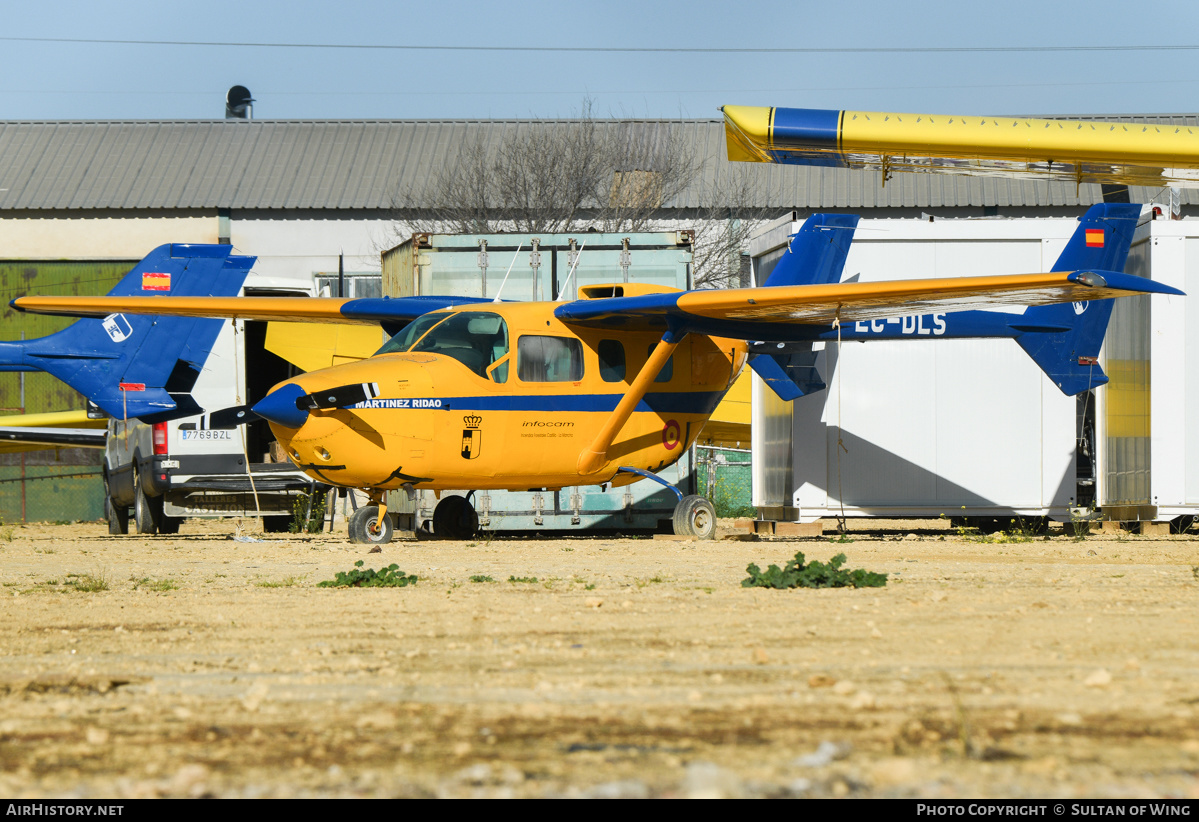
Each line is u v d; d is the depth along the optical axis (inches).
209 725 298.7
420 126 3388.3
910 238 1203.9
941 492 1211.9
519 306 1066.7
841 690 326.6
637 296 1061.1
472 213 2945.4
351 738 282.5
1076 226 1206.9
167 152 3282.5
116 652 423.5
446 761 258.8
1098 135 1014.4
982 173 1118.4
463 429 1006.4
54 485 2496.3
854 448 1210.0
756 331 1079.0
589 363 1079.0
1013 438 1216.2
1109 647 402.6
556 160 2997.0
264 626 486.9
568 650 412.2
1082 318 1176.8
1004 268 1208.2
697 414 1159.0
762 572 666.8
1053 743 264.5
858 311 1014.4
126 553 967.0
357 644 434.9
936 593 574.9
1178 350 1189.7
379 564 811.4
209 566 815.1
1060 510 1218.6
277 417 938.7
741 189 2982.3
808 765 249.4
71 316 1211.2
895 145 1026.1
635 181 3002.0
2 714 315.6
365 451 968.9
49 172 3176.7
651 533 1330.0
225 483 1373.0
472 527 1194.0
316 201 3095.5
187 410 1371.8
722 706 313.3
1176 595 567.2
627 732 284.2
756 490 1353.3
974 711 299.7
